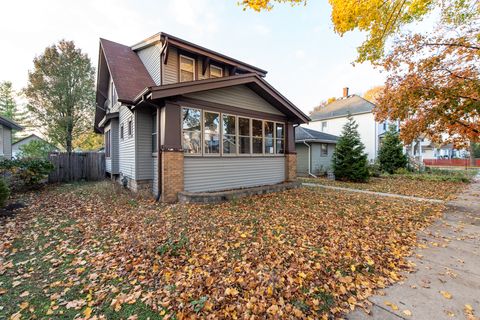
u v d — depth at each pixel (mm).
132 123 8250
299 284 2693
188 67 9172
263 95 9008
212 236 4066
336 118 23281
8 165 8336
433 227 5039
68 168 11867
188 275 2855
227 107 7988
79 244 3789
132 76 8539
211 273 2914
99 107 13570
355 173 12672
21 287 2627
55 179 11398
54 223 4801
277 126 9945
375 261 3352
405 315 2256
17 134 29578
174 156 6656
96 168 12781
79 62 20234
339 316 2234
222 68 10289
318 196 7949
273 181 9711
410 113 7562
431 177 13688
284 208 6102
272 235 4160
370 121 20734
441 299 2518
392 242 4059
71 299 2438
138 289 2598
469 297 2557
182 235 4055
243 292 2535
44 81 19250
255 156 8961
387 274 3025
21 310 2264
